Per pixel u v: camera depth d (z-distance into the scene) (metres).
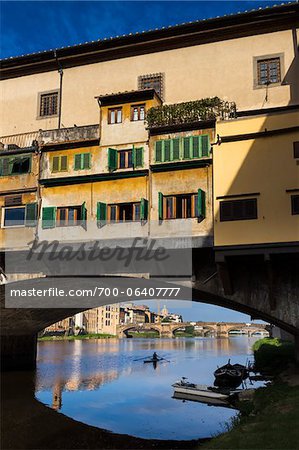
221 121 21.39
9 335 38.97
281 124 20.52
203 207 21.56
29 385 33.03
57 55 27.61
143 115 23.92
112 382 35.41
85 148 24.62
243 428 14.95
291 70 23.80
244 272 21.36
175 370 44.66
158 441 19.47
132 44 26.20
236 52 24.86
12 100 28.97
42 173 25.20
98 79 27.25
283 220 19.67
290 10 23.25
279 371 31.23
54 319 37.50
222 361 55.09
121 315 156.12
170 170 22.59
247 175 20.55
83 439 19.94
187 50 25.72
